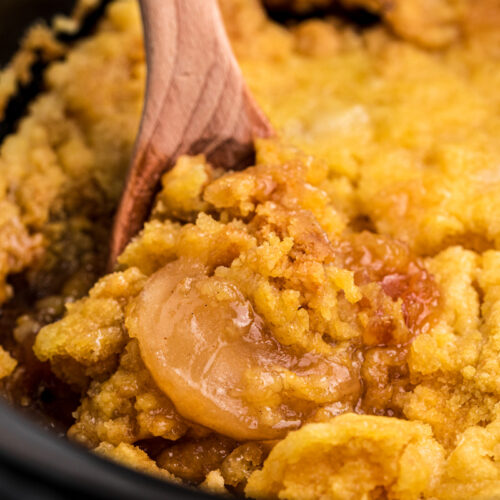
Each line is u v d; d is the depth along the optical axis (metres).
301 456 0.37
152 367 0.39
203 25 0.41
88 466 0.34
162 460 0.39
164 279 0.40
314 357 0.39
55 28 0.49
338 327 0.39
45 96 0.47
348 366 0.39
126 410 0.39
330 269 0.39
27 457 0.33
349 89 0.47
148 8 0.41
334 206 0.43
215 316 0.39
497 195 0.42
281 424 0.38
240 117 0.42
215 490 0.38
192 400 0.38
